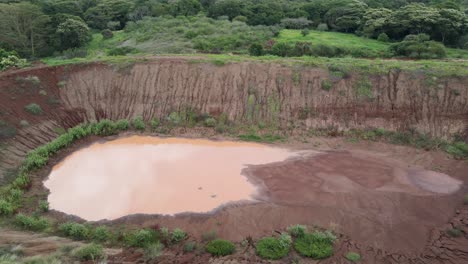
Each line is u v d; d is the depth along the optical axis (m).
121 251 15.27
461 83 26.77
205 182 20.44
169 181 20.59
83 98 28.62
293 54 35.22
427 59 34.00
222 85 29.03
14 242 15.17
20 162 21.88
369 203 18.23
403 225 16.81
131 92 29.08
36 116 25.69
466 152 23.39
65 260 13.92
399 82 27.64
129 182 20.53
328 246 15.38
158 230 16.50
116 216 17.61
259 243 15.58
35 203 18.67
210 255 15.09
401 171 21.59
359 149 24.45
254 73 29.48
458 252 15.34
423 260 14.92
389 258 15.00
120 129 26.88
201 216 17.47
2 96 25.19
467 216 17.56
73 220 17.36
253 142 25.53
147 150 24.45
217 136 26.31
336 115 26.94
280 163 22.52
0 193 19.03
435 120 25.69
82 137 25.64
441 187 19.97
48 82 28.61
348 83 28.23
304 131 26.34
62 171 21.77
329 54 35.56
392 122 26.09
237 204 18.31
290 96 28.14
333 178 20.56
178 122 27.41
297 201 18.39
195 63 30.31
